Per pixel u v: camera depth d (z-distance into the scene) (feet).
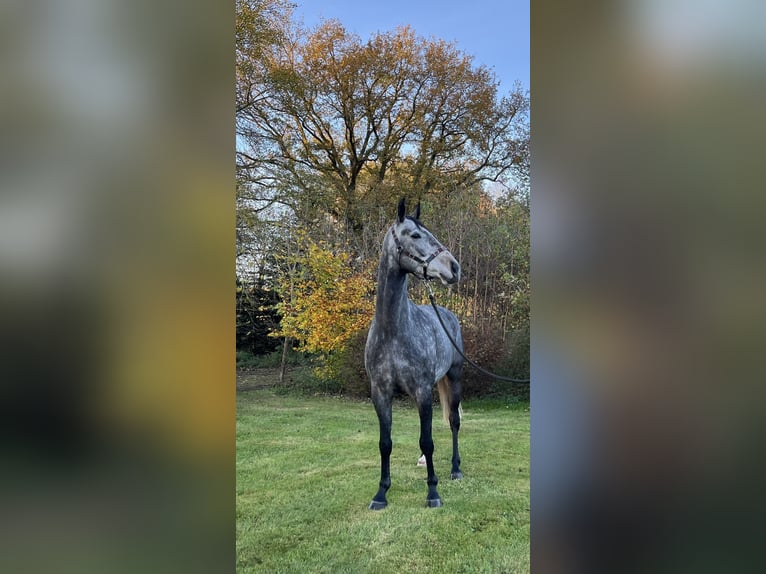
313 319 20.18
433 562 7.37
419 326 9.61
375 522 8.74
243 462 12.32
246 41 22.11
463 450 13.25
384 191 24.06
